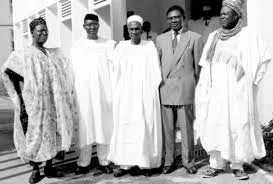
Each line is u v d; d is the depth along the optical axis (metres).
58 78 4.26
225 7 3.95
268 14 4.98
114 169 4.76
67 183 4.22
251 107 3.98
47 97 4.18
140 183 4.14
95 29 4.57
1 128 8.48
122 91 4.34
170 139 4.45
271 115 5.02
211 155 4.29
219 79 4.08
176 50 4.30
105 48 4.61
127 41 4.46
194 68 4.41
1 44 20.00
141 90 4.29
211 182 4.09
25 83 4.11
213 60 4.16
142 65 4.32
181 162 4.95
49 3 8.91
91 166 4.90
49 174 4.46
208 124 4.16
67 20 7.95
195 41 4.31
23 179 4.47
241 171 4.16
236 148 4.02
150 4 9.44
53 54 4.40
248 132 3.99
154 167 4.47
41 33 4.24
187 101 4.34
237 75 4.00
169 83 4.34
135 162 4.26
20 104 4.27
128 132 4.32
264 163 4.52
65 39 8.22
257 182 4.01
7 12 19.98
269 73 5.01
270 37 4.97
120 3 6.34
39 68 4.14
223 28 4.09
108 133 4.59
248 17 5.15
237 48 3.99
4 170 4.88
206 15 7.81
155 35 7.05
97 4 6.36
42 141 4.14
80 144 4.45
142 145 4.23
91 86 4.49
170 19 4.31
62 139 4.21
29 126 4.13
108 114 4.61
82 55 4.54
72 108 4.41
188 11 8.29
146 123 4.32
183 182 4.12
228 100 4.04
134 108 4.31
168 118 4.42
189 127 4.41
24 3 11.52
